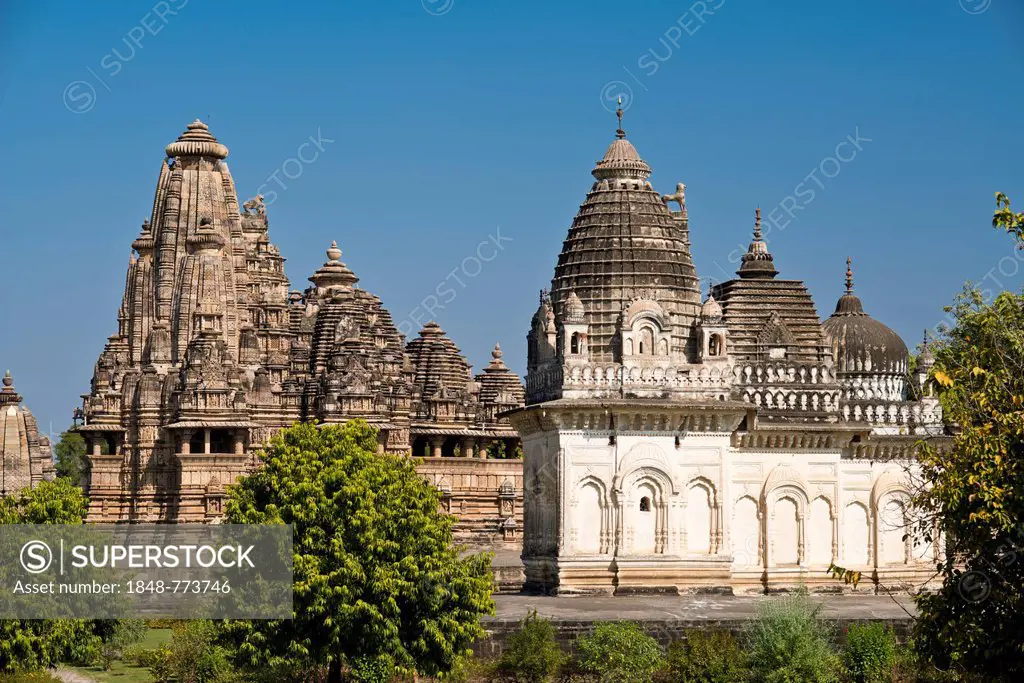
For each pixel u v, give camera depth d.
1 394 122.06
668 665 75.44
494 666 75.56
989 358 72.88
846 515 94.38
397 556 74.25
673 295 91.94
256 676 76.31
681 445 90.62
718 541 90.75
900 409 95.12
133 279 138.62
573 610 82.25
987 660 66.06
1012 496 64.75
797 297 96.81
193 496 122.00
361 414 126.38
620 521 89.44
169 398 127.25
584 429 89.62
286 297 153.25
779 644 73.50
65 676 79.88
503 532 137.62
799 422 93.00
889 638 76.06
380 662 72.81
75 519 82.06
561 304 92.38
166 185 136.50
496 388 157.25
